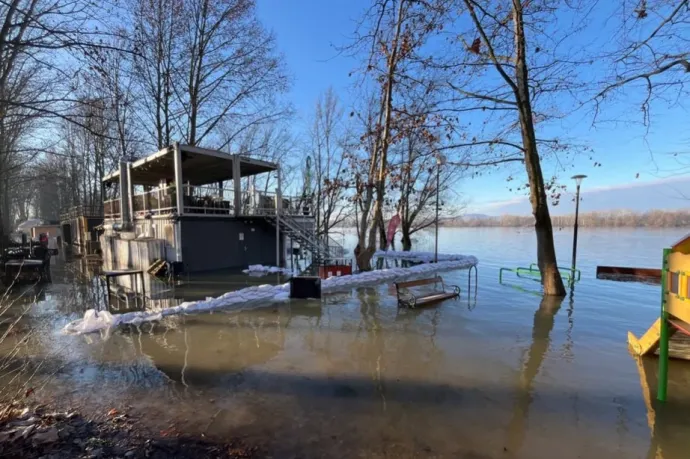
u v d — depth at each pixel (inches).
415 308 327.6
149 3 698.2
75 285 477.4
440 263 613.9
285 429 128.8
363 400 152.6
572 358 204.2
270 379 174.6
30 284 478.3
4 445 113.0
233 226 607.2
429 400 152.9
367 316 300.8
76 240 1191.6
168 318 294.7
